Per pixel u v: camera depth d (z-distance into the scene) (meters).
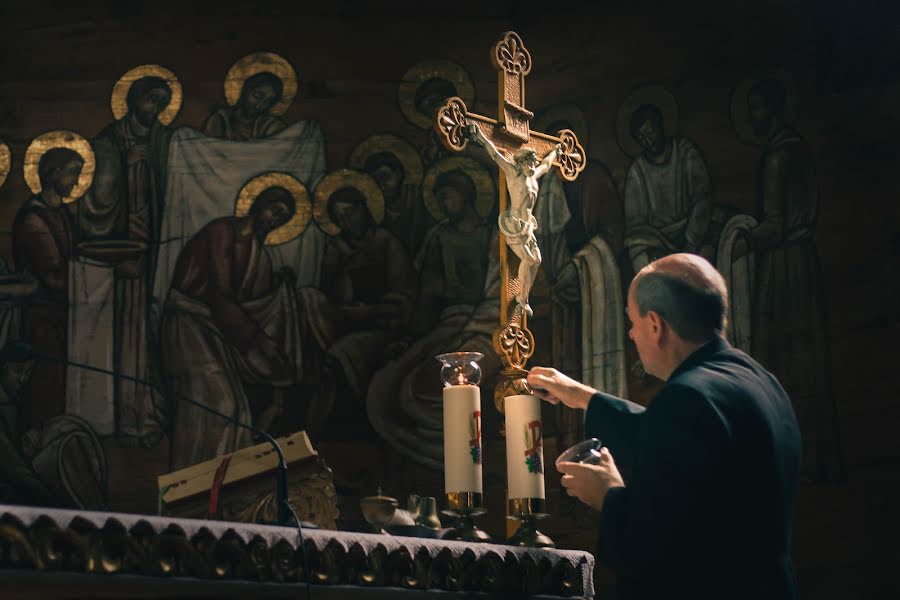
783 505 2.15
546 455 6.53
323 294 6.96
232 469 2.39
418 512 2.53
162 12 7.17
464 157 7.18
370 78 7.20
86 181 6.98
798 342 6.46
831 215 6.56
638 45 7.03
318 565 1.89
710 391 2.12
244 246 6.98
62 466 6.55
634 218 6.89
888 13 6.61
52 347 6.75
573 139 3.38
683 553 2.03
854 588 5.97
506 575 2.21
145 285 6.89
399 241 7.05
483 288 7.01
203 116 7.11
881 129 6.56
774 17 6.84
